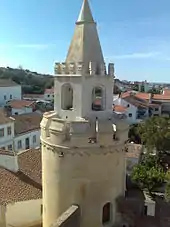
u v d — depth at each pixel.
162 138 63.16
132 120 103.31
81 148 17.73
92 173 18.12
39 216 26.77
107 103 19.27
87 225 18.58
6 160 29.36
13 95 127.50
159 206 21.44
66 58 19.48
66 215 17.17
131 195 21.69
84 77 18.03
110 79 19.12
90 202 18.41
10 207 24.91
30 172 30.44
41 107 110.56
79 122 17.75
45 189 19.61
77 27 19.25
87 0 19.12
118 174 19.12
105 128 17.89
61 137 17.84
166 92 139.12
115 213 19.36
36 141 70.69
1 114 62.31
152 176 33.91
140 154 59.28
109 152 18.28
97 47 19.14
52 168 18.67
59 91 19.11
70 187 18.30
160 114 117.12
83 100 18.28
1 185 26.42
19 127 66.88
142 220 19.52
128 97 109.50
